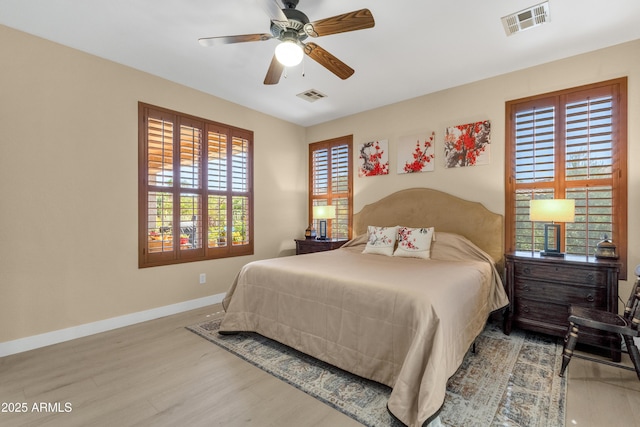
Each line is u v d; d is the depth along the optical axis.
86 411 1.76
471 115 3.48
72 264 2.78
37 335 2.58
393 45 2.71
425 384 1.55
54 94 2.68
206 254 3.80
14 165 2.48
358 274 2.32
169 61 3.03
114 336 2.83
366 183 4.41
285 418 1.70
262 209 4.50
